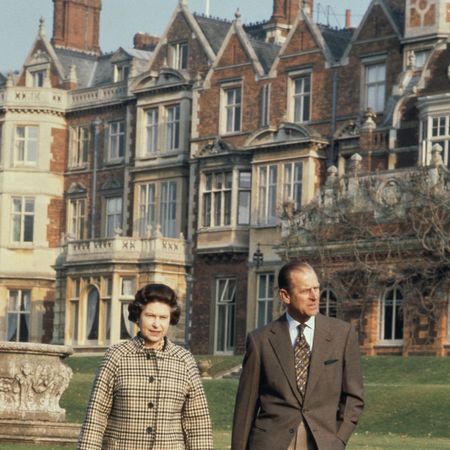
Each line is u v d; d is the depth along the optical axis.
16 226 85.88
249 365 14.76
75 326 78.31
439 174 60.72
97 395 13.76
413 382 50.66
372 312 62.75
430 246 59.97
